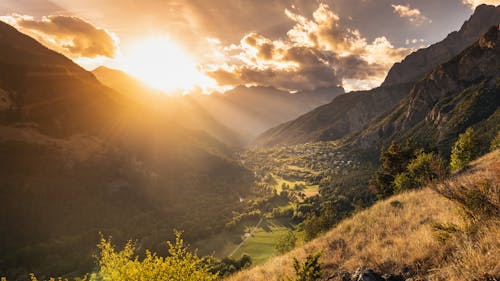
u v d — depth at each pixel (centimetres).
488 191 533
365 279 506
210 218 16075
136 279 627
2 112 18075
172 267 654
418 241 637
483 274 336
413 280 475
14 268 10231
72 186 16288
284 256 1103
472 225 523
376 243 788
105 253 691
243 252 11088
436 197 1117
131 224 15025
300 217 14062
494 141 3152
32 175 15600
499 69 16338
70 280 9056
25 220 13075
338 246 905
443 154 10950
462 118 13400
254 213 15438
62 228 13550
